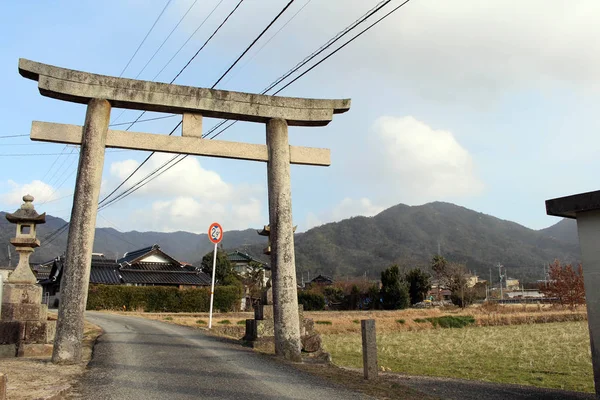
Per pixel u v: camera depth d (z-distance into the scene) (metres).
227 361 10.22
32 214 11.71
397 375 11.32
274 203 11.34
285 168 11.52
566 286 49.22
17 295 11.16
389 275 51.94
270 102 11.66
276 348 10.98
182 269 47.22
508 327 34.12
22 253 11.59
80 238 9.62
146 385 7.67
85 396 6.88
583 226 8.40
